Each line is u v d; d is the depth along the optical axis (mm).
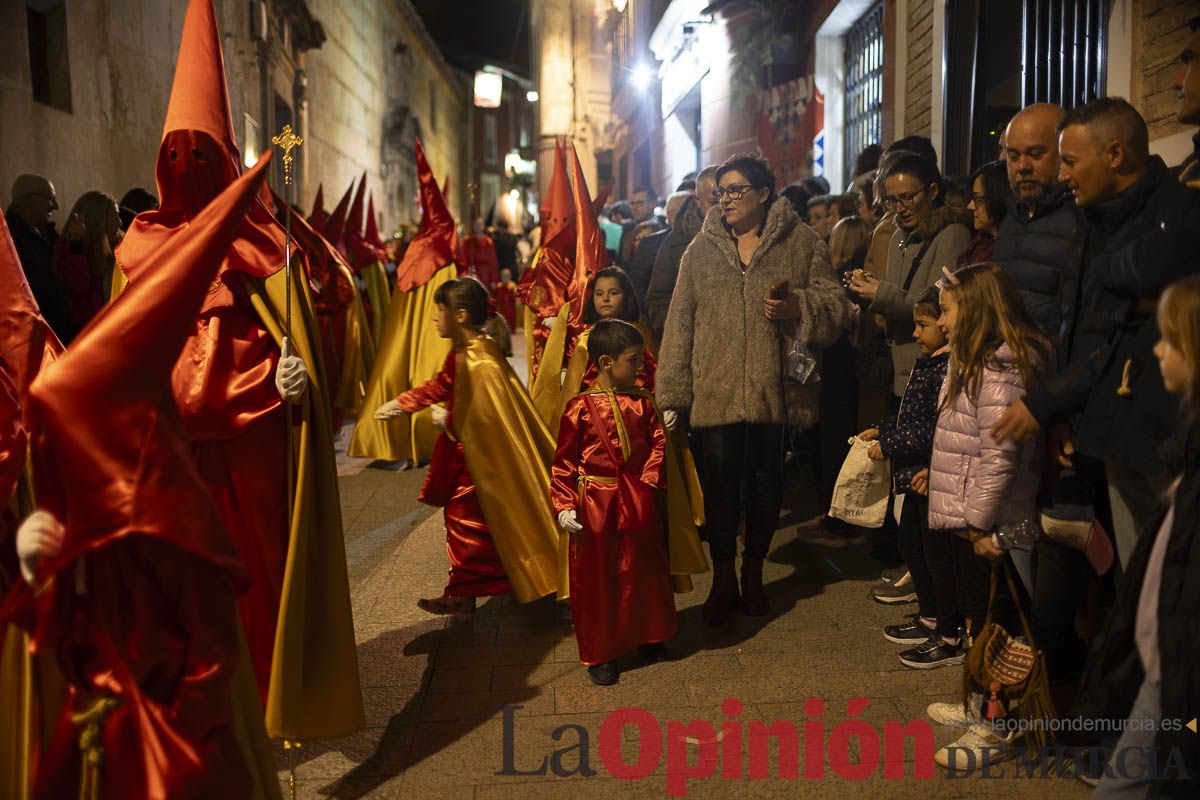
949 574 3648
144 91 10406
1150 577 2184
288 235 2939
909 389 3703
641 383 4293
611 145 25703
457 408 4164
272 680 2826
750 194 4262
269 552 3039
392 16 32344
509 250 20234
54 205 5434
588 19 21922
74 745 1969
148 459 1795
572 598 3658
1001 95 7121
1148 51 4746
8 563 2533
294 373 2898
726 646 3984
